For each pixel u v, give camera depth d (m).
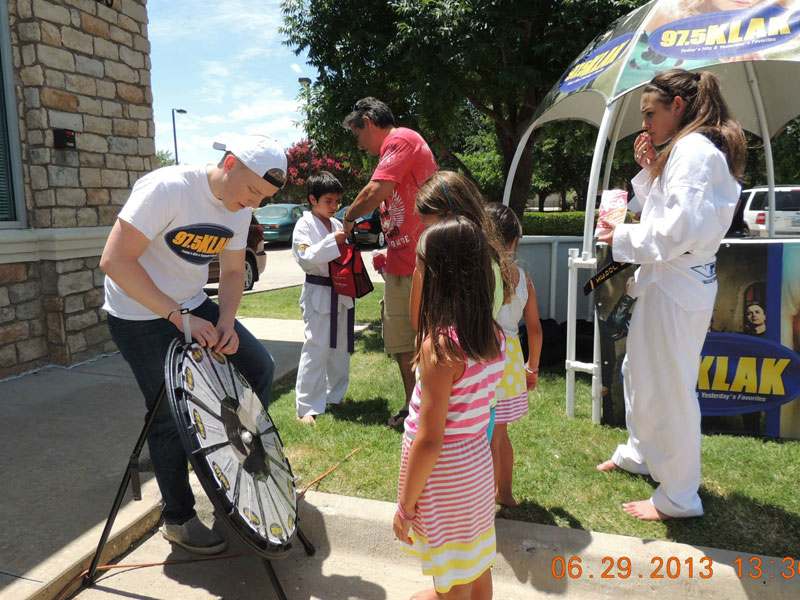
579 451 3.45
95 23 5.00
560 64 6.63
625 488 3.00
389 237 3.69
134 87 5.49
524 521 2.69
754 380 3.68
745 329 3.67
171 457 2.47
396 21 6.82
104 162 5.18
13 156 4.53
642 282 2.68
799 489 2.99
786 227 12.10
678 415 2.61
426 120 7.61
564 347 5.41
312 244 3.89
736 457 3.38
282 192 31.23
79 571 2.35
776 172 14.77
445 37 6.29
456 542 1.85
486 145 17.00
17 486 2.89
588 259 3.83
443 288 1.76
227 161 2.21
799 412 3.62
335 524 2.70
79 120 4.89
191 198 2.26
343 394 4.29
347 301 4.16
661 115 2.58
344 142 7.78
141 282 2.16
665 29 3.49
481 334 1.75
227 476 1.97
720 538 2.57
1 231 4.36
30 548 2.40
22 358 4.62
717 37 3.29
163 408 2.42
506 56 6.64
